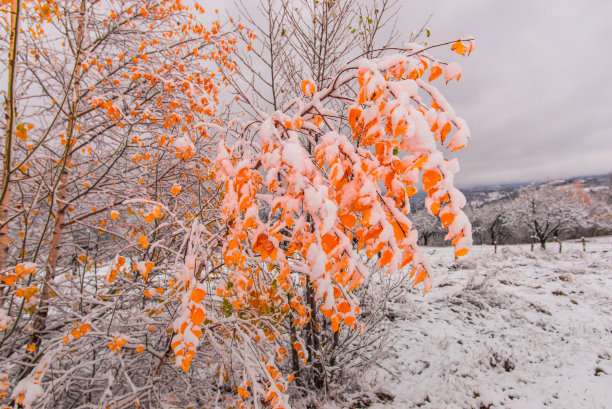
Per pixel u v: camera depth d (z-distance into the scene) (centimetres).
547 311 835
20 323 315
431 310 862
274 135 133
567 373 579
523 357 641
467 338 716
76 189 399
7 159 174
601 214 4075
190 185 427
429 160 112
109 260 419
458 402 525
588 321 779
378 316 553
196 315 150
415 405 523
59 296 297
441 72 139
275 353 294
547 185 3784
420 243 4525
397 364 630
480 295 931
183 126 368
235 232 157
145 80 376
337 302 177
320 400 500
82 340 268
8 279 198
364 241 131
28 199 365
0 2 281
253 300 279
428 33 177
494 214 3947
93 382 327
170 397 345
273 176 127
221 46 412
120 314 287
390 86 119
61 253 369
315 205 115
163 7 402
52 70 343
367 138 118
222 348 291
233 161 180
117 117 308
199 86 376
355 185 126
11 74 159
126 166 400
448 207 116
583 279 1112
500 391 548
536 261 1427
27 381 203
